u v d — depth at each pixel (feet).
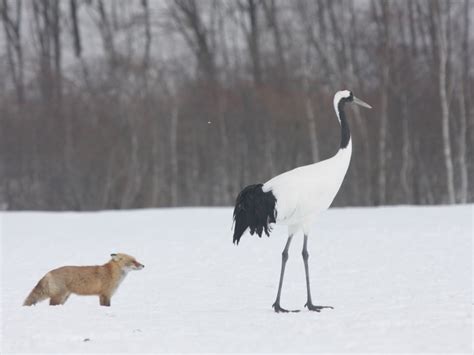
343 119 65.41
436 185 227.61
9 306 65.51
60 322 55.88
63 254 101.50
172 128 229.66
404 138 224.53
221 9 284.61
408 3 245.65
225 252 98.78
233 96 232.12
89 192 227.81
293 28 250.78
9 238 120.67
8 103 239.91
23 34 300.40
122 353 47.21
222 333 52.31
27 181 229.66
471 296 65.57
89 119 233.14
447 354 45.01
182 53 270.67
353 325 53.36
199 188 233.55
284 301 67.41
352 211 147.64
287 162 226.17
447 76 230.48
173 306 65.46
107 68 252.01
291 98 226.17
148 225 135.13
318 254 94.32
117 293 72.84
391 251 93.97
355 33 245.04
